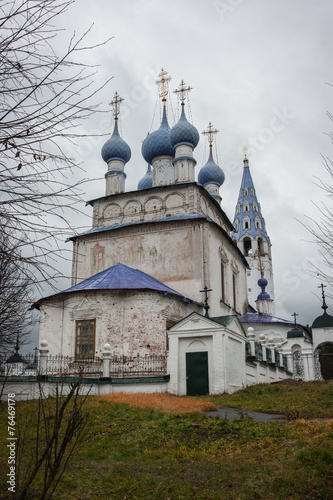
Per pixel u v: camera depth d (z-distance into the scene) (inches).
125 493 341.7
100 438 483.8
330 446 395.2
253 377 1051.3
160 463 403.9
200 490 344.2
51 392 773.3
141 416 569.6
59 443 450.3
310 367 1437.0
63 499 324.5
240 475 363.6
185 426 505.4
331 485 330.0
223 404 721.0
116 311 1084.5
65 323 1109.1
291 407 647.1
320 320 1504.7
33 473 260.1
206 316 948.0
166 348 1043.9
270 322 1742.1
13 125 239.9
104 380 851.4
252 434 466.3
